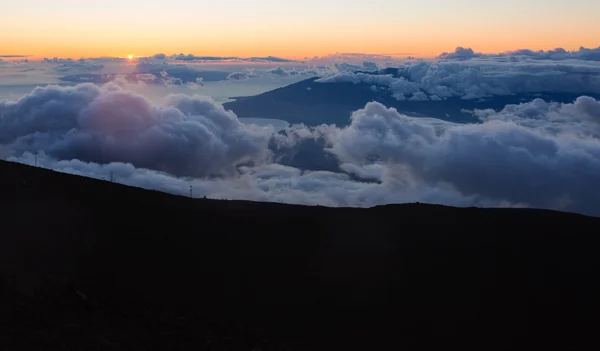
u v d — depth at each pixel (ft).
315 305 77.77
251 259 87.97
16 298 52.19
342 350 67.92
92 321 51.70
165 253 82.64
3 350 41.22
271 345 59.21
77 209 91.61
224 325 61.21
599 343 78.48
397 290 85.25
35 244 72.54
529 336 78.48
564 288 90.74
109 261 74.43
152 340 50.72
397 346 71.97
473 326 79.15
